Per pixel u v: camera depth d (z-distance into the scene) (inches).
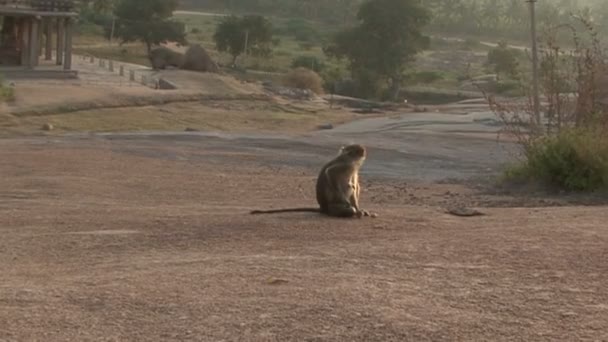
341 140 1555.1
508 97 3319.4
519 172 832.3
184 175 970.7
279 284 299.6
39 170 975.0
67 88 2258.9
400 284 297.0
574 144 763.4
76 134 1658.5
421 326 241.1
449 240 398.0
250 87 2768.2
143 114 2071.9
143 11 4192.9
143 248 417.1
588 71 843.4
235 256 372.8
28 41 2522.1
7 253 414.0
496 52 4313.5
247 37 4296.3
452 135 1685.5
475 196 762.8
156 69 3078.2
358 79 3730.3
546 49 1098.1
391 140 1583.4
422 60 5088.6
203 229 474.6
